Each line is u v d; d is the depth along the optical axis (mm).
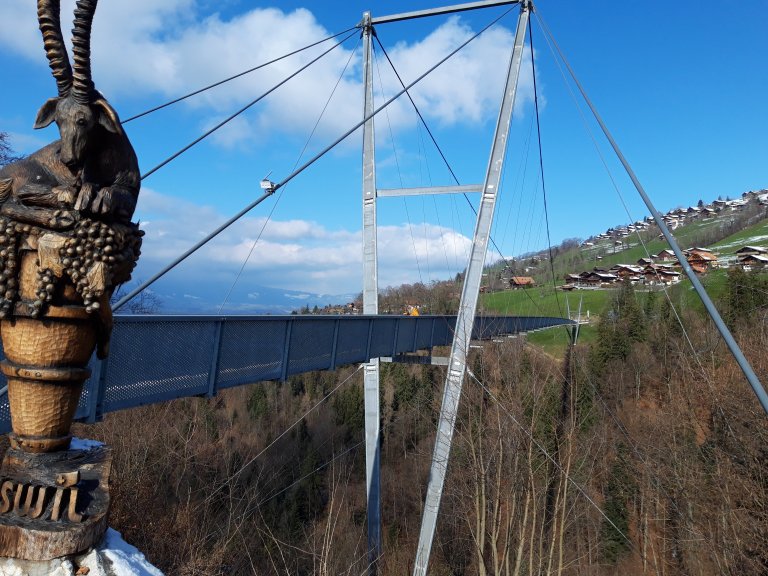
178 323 6777
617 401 32094
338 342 11547
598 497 24453
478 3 15773
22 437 2645
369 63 17328
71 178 2537
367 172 16875
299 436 32844
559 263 109250
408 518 26625
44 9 2354
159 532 12352
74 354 2600
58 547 2430
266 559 15039
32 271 2465
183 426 18656
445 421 14523
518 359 22641
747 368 6371
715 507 18625
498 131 15031
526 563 19812
